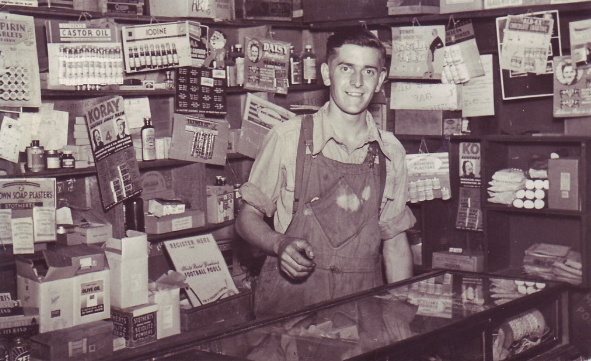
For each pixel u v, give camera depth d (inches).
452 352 81.8
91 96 183.0
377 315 85.0
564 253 190.4
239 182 222.7
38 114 168.7
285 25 217.6
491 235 197.3
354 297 93.7
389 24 210.7
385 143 113.0
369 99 105.8
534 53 184.1
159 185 201.5
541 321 97.4
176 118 191.5
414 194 201.6
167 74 193.0
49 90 169.2
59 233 171.0
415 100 201.8
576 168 180.7
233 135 206.4
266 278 111.0
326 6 209.0
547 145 195.9
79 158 176.4
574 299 186.9
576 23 178.7
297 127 109.9
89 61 172.9
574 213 181.8
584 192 180.2
